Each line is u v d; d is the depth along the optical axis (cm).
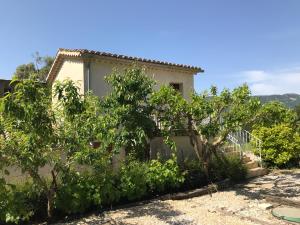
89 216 917
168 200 1088
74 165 934
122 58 1479
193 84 1833
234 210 962
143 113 1174
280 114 1309
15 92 786
